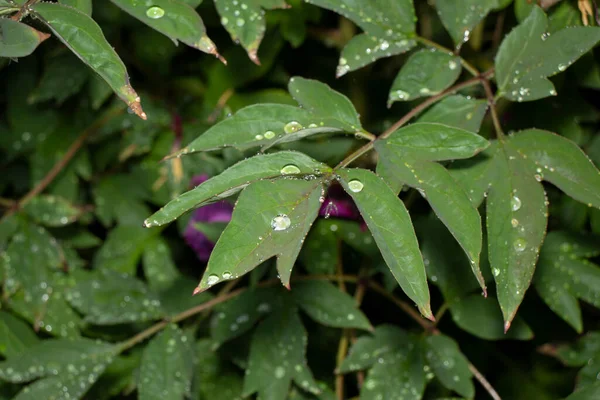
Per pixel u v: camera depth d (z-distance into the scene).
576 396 0.85
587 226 0.99
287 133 0.78
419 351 0.94
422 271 0.71
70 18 0.74
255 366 0.94
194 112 1.12
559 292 0.93
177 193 1.09
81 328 1.03
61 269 1.06
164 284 1.08
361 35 0.85
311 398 0.98
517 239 0.78
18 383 1.03
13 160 1.17
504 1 0.89
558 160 0.79
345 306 0.96
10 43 0.72
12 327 1.01
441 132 0.77
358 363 0.94
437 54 0.85
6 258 1.04
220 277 0.70
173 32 0.77
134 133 1.12
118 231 1.12
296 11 1.03
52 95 1.06
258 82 1.12
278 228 0.72
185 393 0.95
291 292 0.97
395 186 0.76
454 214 0.75
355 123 0.79
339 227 1.00
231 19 0.83
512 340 1.12
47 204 1.08
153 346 0.96
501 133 0.81
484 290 0.73
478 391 1.12
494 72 0.84
